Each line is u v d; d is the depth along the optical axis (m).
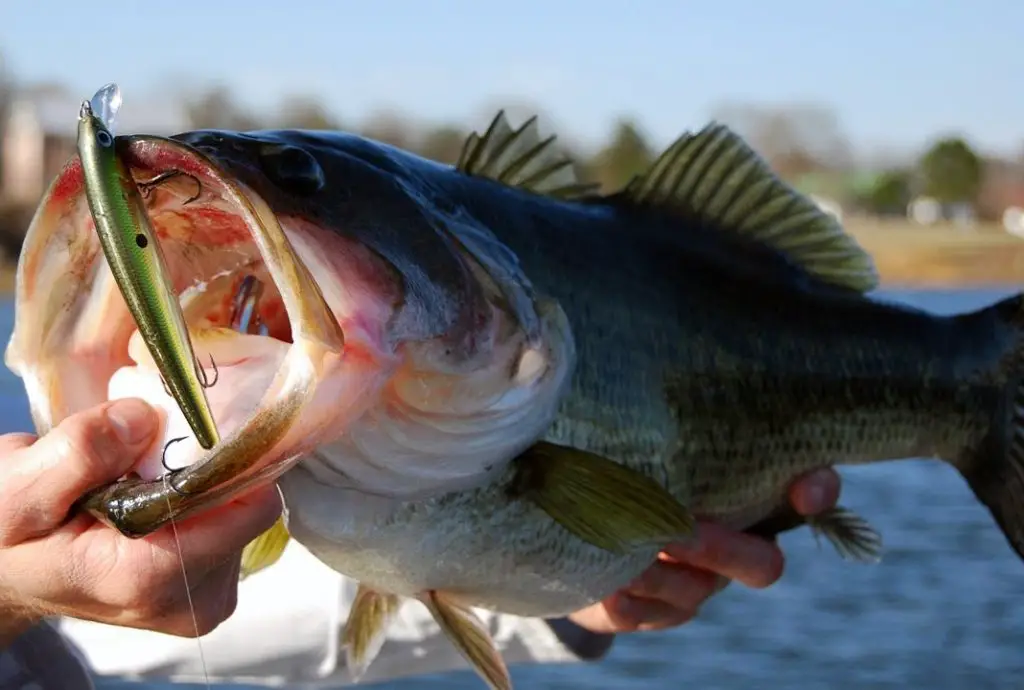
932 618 2.19
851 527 1.10
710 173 1.03
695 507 1.01
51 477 0.66
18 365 0.70
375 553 0.83
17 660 0.82
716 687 1.83
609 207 1.00
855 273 1.09
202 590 0.71
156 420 0.67
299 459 0.69
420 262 0.77
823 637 2.07
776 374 1.03
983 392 1.13
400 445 0.78
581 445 0.91
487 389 0.80
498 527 0.85
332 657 1.08
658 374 0.97
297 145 0.78
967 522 3.03
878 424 1.09
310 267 0.73
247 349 0.69
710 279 1.01
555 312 0.88
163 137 0.66
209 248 0.72
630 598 1.03
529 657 1.12
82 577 0.69
